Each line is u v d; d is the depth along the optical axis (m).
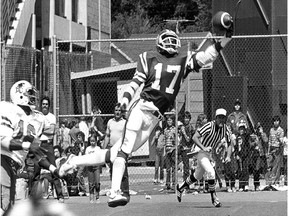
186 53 18.31
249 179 32.88
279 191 30.36
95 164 17.69
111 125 27.36
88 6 55.28
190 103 42.91
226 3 36.50
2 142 16.12
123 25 93.81
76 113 38.88
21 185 21.81
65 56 38.16
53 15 46.75
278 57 34.88
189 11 101.19
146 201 26.88
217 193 29.94
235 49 35.78
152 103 18.06
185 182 25.53
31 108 17.66
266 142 31.69
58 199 25.06
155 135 33.88
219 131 24.89
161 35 18.23
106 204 24.72
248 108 35.28
